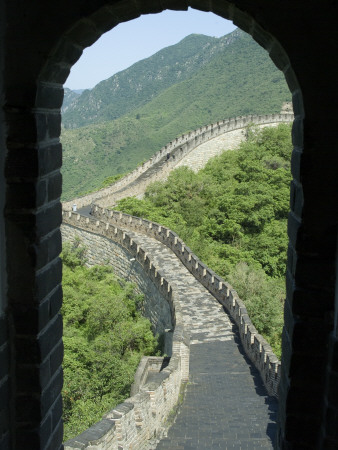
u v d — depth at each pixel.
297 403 4.05
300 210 3.86
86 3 3.83
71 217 36.34
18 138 3.87
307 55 3.73
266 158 48.91
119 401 15.36
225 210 41.88
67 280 28.58
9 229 3.96
